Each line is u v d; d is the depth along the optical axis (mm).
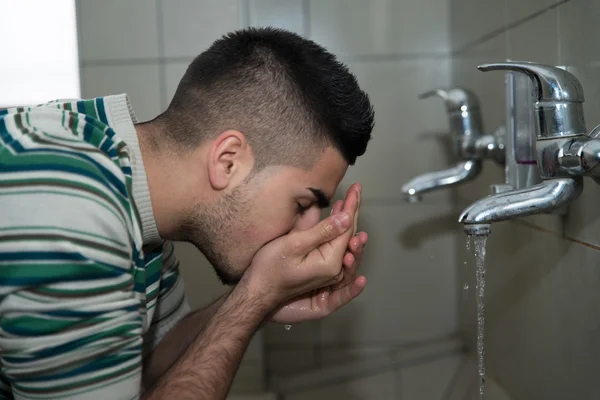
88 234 573
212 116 713
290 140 711
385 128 1360
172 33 1338
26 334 564
